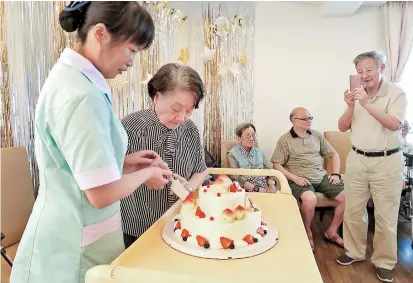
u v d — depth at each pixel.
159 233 1.00
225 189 1.02
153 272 0.65
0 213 1.83
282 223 1.07
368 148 2.23
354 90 2.15
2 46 2.26
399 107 2.14
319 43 3.51
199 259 0.84
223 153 3.21
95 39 0.77
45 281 0.86
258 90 3.54
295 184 2.90
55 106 0.75
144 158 1.08
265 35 3.49
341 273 2.35
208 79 3.37
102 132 0.75
